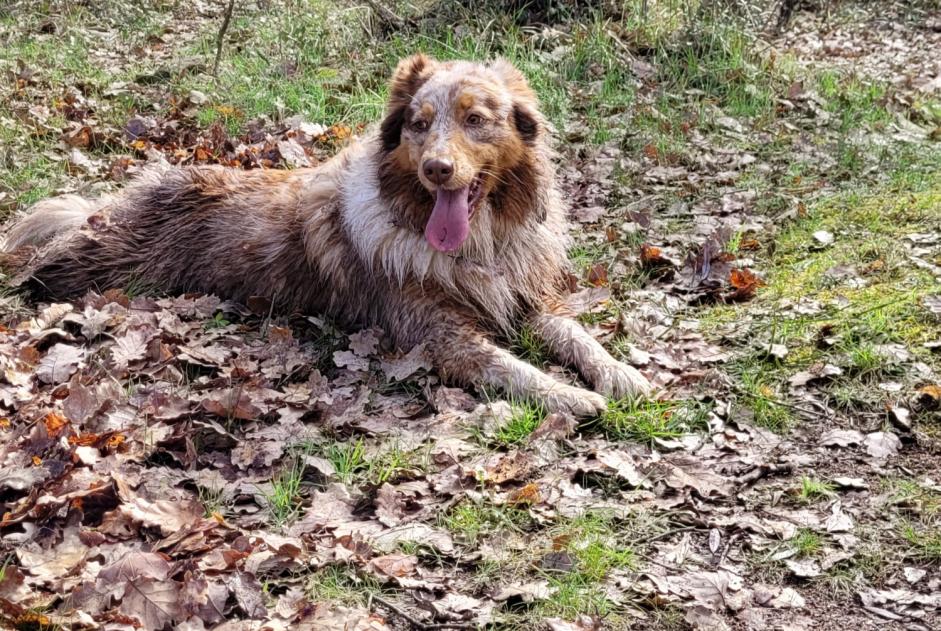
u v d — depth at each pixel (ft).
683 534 5.96
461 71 7.06
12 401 6.57
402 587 5.72
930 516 5.98
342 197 7.41
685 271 7.78
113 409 6.50
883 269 7.56
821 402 6.65
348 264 7.35
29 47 11.19
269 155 9.02
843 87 10.66
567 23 11.28
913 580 5.72
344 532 5.95
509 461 6.30
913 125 9.89
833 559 5.81
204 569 5.67
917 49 13.37
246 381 6.82
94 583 5.55
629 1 11.63
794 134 9.61
